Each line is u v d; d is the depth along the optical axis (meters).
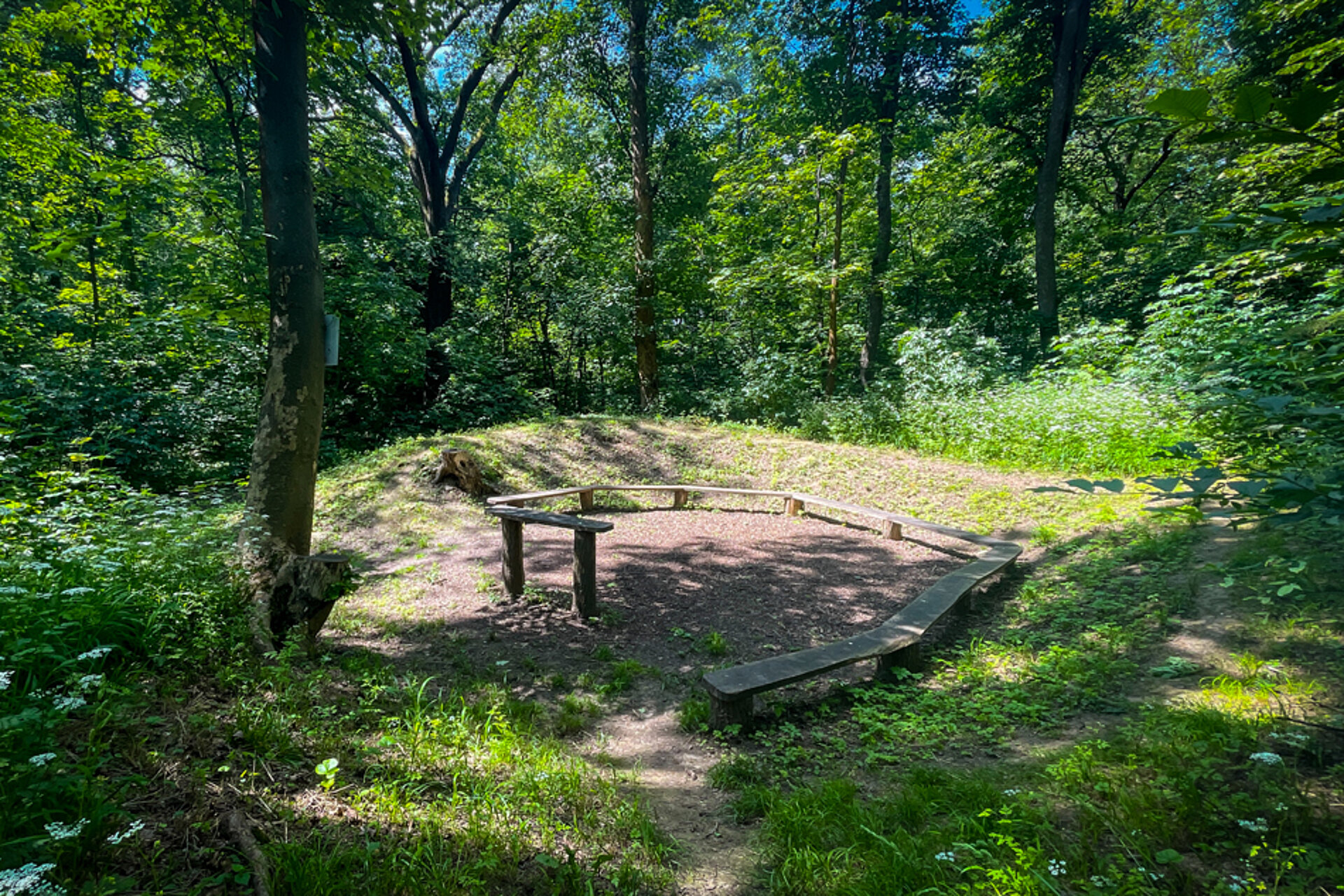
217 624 3.74
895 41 14.17
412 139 16.95
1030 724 3.44
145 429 8.43
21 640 2.49
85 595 3.10
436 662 4.54
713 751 3.56
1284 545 4.55
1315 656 3.31
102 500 4.40
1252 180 6.33
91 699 2.69
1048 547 6.53
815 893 2.26
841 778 3.13
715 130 19.62
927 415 10.98
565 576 6.50
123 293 10.73
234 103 12.60
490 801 2.60
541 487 10.09
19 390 7.59
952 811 2.59
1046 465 9.07
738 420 13.87
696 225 18.69
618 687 4.31
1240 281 7.86
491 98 17.86
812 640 5.12
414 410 15.70
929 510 8.54
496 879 2.22
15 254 10.35
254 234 9.85
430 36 6.31
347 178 10.45
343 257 13.52
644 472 10.68
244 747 2.71
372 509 8.84
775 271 13.37
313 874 2.02
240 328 11.38
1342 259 1.29
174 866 1.98
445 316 16.92
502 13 15.83
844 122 15.07
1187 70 17.84
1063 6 15.05
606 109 17.38
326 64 7.17
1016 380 11.57
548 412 16.00
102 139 13.30
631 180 17.95
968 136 18.77
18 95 9.81
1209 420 6.70
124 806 2.18
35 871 1.57
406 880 2.08
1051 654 4.12
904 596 6.02
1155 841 2.22
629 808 2.79
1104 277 17.64
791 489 9.83
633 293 15.62
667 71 17.09
